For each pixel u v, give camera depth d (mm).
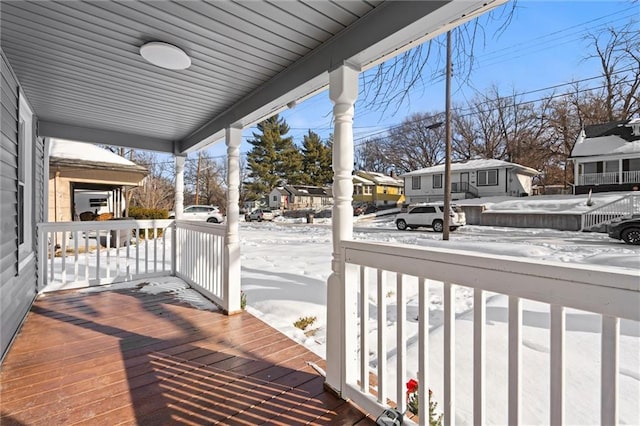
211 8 1771
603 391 939
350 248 1897
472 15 1574
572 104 17734
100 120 3934
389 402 1814
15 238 2752
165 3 1729
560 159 19125
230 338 2762
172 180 24859
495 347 2396
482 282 1222
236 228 3420
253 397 1921
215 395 1939
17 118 2770
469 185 20766
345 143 2002
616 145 15914
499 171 19688
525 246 7488
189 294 4043
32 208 3654
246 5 1736
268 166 29516
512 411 1135
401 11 1638
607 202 13078
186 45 2178
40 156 4270
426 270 1435
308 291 4309
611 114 16344
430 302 4078
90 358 2389
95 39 2125
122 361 2346
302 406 1837
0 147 2266
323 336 3125
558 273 1023
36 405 1824
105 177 9227
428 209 13344
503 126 20656
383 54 1903
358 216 22172
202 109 3516
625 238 8586
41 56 2350
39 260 4008
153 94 3078
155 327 2992
